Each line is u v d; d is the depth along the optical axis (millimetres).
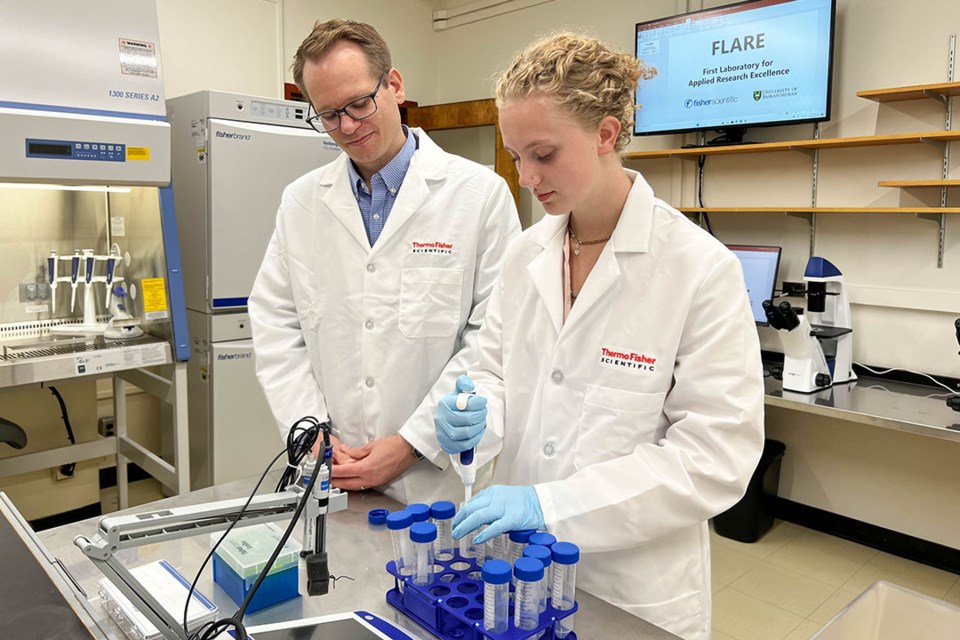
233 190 2723
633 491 971
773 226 3172
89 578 970
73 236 2512
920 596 913
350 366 1555
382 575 995
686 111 3211
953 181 2484
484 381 1265
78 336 2461
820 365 2689
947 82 2506
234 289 2783
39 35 1939
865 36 2834
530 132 911
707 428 973
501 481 1242
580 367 1100
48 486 2984
